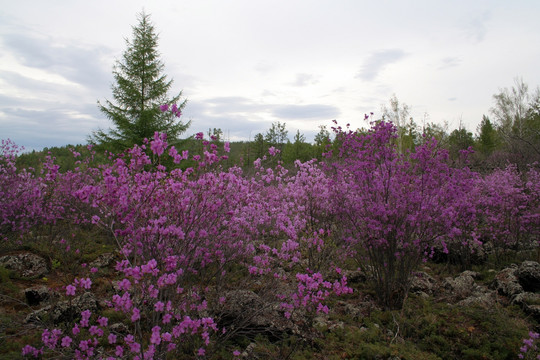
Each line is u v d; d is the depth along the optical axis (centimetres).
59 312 409
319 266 531
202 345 372
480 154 2512
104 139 1594
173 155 345
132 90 1658
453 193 548
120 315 434
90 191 311
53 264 582
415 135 2327
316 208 606
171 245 333
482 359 386
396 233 534
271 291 443
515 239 780
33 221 754
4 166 763
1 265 559
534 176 914
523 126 2444
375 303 535
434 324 449
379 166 565
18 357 331
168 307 285
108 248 704
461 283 596
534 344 392
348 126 595
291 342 404
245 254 497
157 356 289
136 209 316
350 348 400
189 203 350
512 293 534
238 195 436
